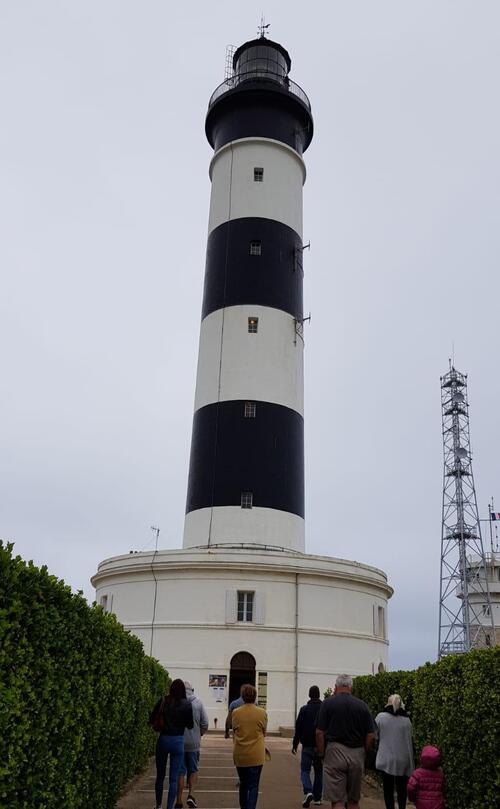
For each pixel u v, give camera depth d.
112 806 12.06
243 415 34.16
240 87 39.84
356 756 9.68
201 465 34.19
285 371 35.66
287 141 40.06
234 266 37.06
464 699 10.82
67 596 8.77
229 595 29.59
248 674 29.09
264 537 32.22
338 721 9.80
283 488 33.47
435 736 12.59
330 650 30.06
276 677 28.86
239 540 32.09
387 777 11.37
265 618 29.56
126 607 31.25
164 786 15.02
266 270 36.84
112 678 11.63
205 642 29.12
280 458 33.84
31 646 7.45
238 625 29.28
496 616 56.84
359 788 9.66
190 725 11.61
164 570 30.48
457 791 11.12
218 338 36.03
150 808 12.49
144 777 16.28
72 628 8.95
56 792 8.30
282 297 36.78
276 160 39.25
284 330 36.25
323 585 30.83
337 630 30.52
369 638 31.66
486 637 54.28
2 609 6.66
